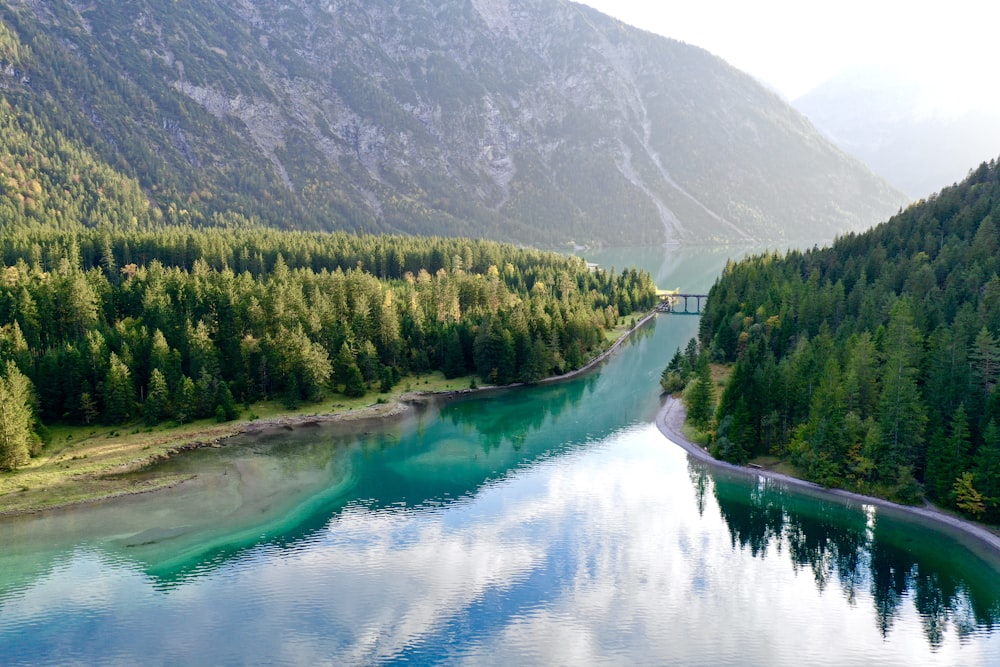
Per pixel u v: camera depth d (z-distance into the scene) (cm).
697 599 7819
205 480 10912
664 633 7200
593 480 11081
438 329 17512
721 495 10450
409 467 11631
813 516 9712
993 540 8762
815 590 8000
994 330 11662
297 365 14688
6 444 10706
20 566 8262
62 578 8025
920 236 18425
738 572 8375
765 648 6994
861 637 7175
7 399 10762
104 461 11344
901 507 9750
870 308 14212
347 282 18912
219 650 6825
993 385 10269
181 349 14125
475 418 14450
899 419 10012
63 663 6625
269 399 14650
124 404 12900
